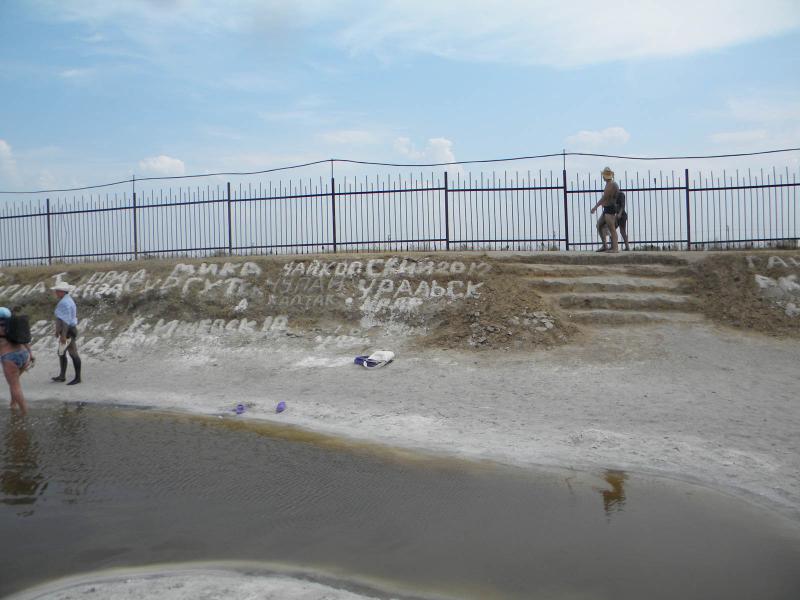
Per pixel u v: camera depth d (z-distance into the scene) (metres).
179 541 5.15
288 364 12.15
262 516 5.62
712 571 4.51
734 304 13.18
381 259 15.65
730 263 14.37
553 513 5.54
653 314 13.02
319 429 8.38
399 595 4.23
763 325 12.45
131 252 19.88
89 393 11.09
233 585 4.38
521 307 13.07
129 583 4.44
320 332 13.72
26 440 8.21
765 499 5.67
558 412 8.46
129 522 5.55
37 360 13.85
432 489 6.16
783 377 9.84
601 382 9.88
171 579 4.50
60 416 9.58
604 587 4.31
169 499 6.07
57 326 11.72
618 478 6.29
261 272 15.92
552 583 4.37
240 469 6.88
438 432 7.93
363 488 6.22
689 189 17.28
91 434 8.47
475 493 6.04
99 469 6.98
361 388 10.26
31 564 4.80
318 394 10.09
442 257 15.39
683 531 5.15
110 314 15.48
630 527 5.24
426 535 5.17
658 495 5.87
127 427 8.82
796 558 4.68
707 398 8.80
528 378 10.30
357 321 13.95
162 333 14.47
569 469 6.57
